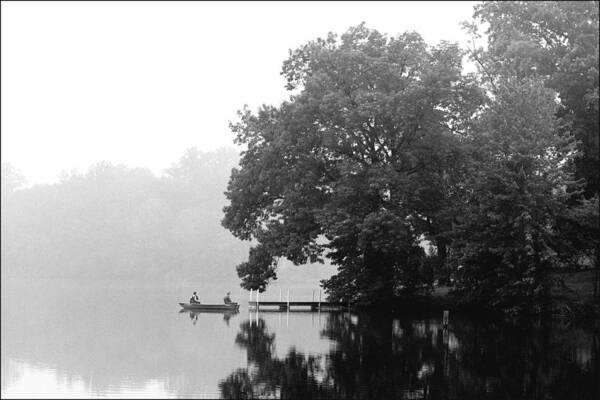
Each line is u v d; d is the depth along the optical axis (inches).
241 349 1357.0
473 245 1833.2
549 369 1154.7
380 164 2068.2
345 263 2277.3
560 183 1833.2
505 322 1823.3
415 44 2150.6
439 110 2110.0
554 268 1934.1
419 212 2154.3
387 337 1525.6
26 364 1188.5
